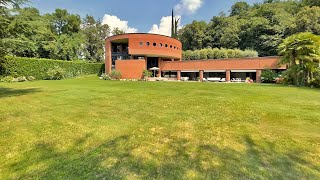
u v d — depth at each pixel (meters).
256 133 5.56
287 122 6.66
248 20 60.28
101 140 5.10
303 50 22.12
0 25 12.26
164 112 8.09
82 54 60.22
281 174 3.44
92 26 64.19
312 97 12.52
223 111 8.29
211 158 4.07
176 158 4.08
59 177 3.44
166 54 42.94
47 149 4.61
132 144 4.82
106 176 3.44
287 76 24.28
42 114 7.85
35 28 14.22
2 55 14.82
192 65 39.72
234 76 38.62
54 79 36.34
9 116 7.58
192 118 7.16
